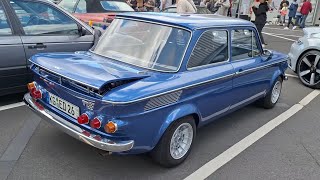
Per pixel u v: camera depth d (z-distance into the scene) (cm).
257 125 500
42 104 362
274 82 545
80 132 311
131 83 311
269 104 559
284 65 565
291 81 766
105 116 297
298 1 2020
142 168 363
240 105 465
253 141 446
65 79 314
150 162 375
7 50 473
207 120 401
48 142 404
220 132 467
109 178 342
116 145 296
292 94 667
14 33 487
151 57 361
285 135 471
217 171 368
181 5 876
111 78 297
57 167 355
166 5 1577
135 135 306
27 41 495
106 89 298
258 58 486
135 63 361
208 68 383
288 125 508
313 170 384
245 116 533
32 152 381
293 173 375
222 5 1457
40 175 340
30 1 514
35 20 515
